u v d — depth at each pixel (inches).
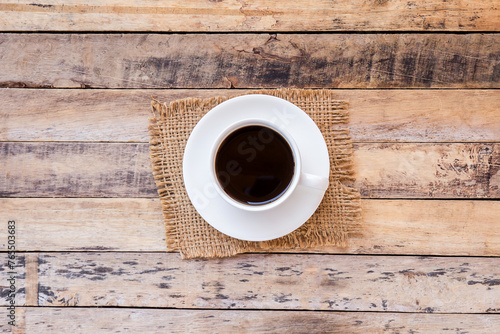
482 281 29.4
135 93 29.8
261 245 29.3
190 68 29.8
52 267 29.7
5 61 29.8
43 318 29.7
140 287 29.7
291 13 29.8
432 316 29.5
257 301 29.6
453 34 29.7
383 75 29.7
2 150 29.8
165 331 29.7
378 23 29.8
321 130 29.6
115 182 29.8
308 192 27.9
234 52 29.8
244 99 27.9
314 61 29.8
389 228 29.6
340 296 29.6
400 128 29.6
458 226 29.5
